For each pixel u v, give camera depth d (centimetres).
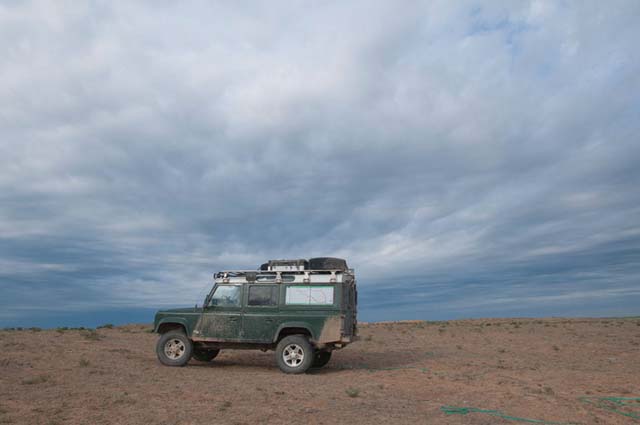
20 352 1404
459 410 821
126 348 1730
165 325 1412
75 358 1369
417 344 2144
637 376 1207
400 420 754
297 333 1337
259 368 1388
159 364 1377
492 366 1429
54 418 730
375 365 1472
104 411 780
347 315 1333
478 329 3016
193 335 1356
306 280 1327
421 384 1089
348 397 927
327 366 1447
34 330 2339
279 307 1329
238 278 1377
